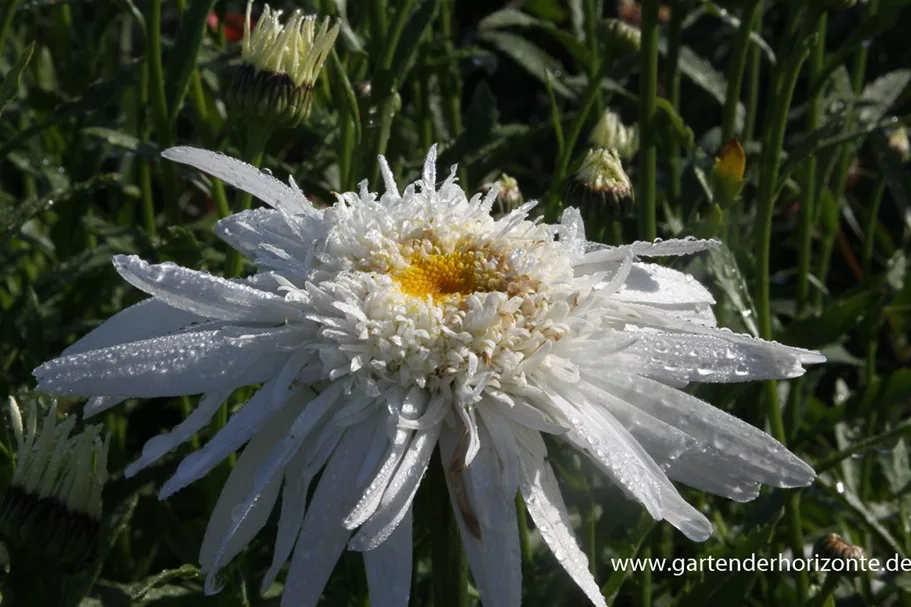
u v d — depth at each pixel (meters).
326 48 0.40
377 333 0.35
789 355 0.36
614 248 0.38
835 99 0.51
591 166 0.42
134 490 0.41
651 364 0.36
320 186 0.47
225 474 0.41
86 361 0.35
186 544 0.41
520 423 0.35
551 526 0.35
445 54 0.51
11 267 0.46
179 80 0.44
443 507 0.36
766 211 0.43
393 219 0.38
